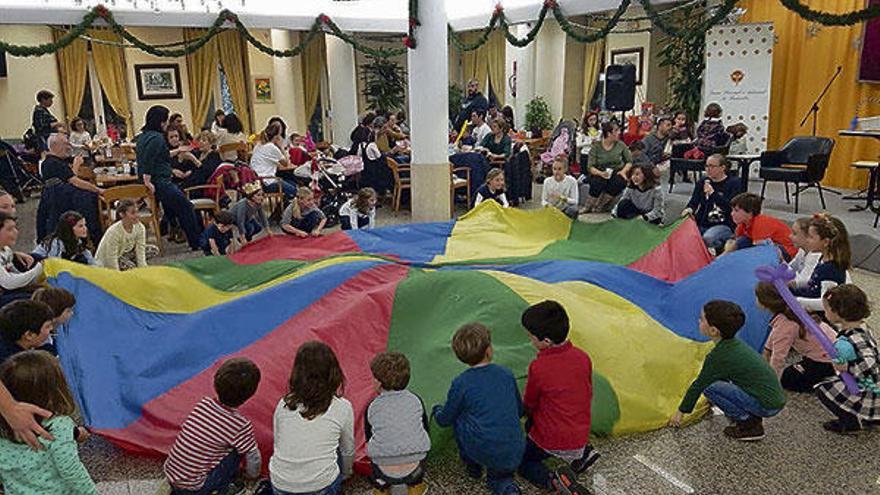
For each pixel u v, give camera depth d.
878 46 7.66
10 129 11.57
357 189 8.80
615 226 5.34
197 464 2.38
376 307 3.52
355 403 2.97
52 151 5.93
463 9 9.50
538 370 2.57
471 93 11.80
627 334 3.43
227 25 8.87
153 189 6.39
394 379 2.43
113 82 12.38
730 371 2.82
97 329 3.56
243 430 2.47
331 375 2.39
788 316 3.27
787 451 2.91
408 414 2.43
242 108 13.64
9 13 7.59
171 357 3.37
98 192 6.04
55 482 1.99
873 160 7.89
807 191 7.86
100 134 12.45
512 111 12.28
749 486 2.66
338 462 2.44
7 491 1.96
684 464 2.81
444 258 4.84
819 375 3.37
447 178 7.52
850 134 6.72
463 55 15.45
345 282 3.94
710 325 2.83
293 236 5.17
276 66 13.87
